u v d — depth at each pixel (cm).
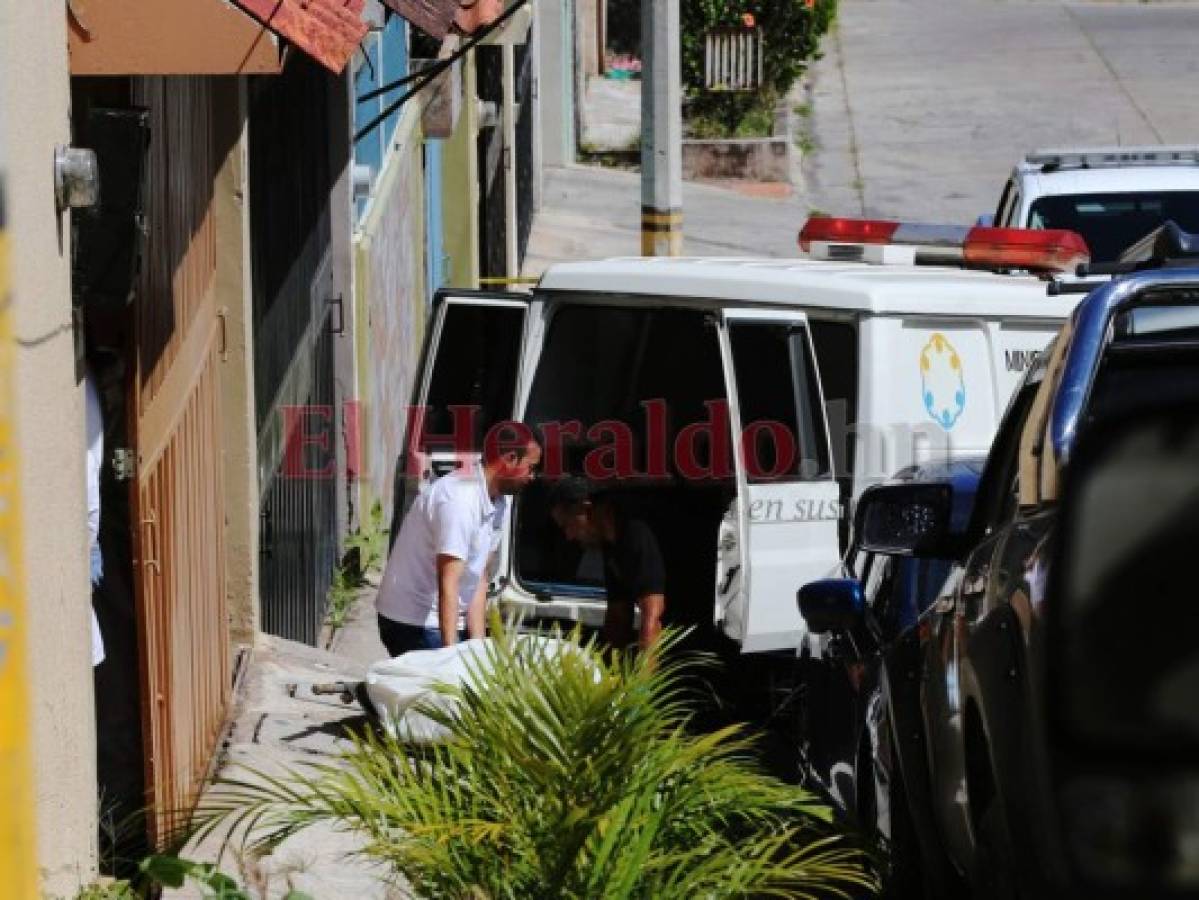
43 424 1372
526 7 5303
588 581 2561
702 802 1384
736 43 7194
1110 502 1128
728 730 1410
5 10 1270
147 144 1536
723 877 1344
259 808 1574
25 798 1217
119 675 1736
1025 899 1146
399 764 1406
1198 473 1123
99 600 1727
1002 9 9725
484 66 5512
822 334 2583
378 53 3716
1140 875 1098
